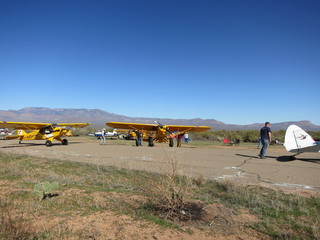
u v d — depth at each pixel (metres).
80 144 21.27
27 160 9.87
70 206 4.02
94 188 5.35
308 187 5.76
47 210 3.81
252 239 3.00
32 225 3.14
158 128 18.61
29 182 6.01
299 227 3.39
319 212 4.01
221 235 3.08
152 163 9.21
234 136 36.75
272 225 3.45
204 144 24.67
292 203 4.46
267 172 7.63
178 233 3.07
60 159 10.16
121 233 2.99
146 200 4.39
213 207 4.14
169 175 4.32
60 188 5.30
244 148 18.09
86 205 4.09
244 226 3.40
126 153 12.92
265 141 10.60
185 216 3.68
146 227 3.21
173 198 3.96
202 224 3.41
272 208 4.18
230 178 6.78
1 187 5.36
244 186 5.78
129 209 3.91
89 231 2.98
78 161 9.71
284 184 6.06
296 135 10.11
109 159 10.54
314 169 8.09
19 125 18.80
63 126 20.02
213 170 8.00
